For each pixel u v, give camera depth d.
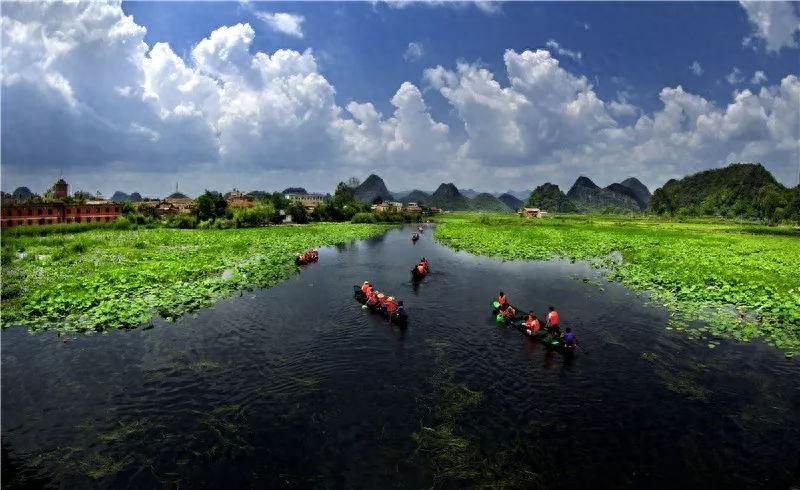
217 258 37.47
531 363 16.00
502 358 16.44
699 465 10.41
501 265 38.38
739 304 23.09
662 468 10.30
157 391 13.57
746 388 14.12
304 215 105.38
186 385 13.99
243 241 52.66
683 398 13.50
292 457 10.53
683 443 11.25
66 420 11.95
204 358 16.03
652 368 15.60
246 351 16.77
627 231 77.88
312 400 13.18
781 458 10.67
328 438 11.29
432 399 13.32
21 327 18.89
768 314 21.44
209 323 19.89
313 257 39.62
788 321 20.33
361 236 69.31
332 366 15.56
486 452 10.78
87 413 12.29
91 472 9.95
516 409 12.79
